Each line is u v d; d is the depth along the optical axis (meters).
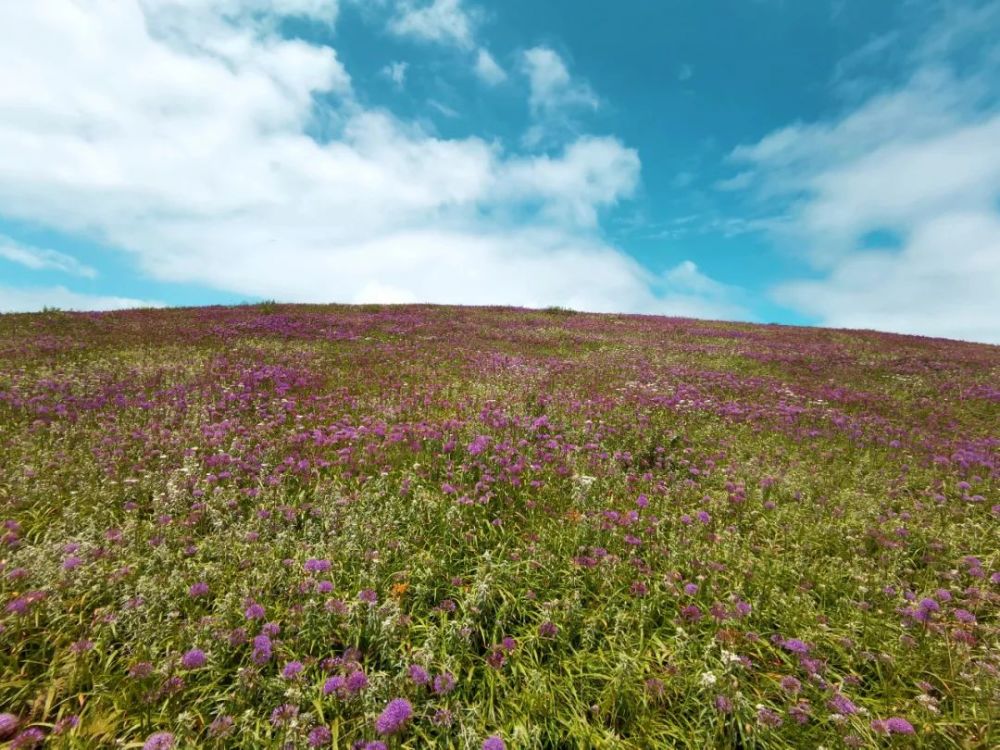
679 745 3.86
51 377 12.61
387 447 8.73
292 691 3.68
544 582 5.39
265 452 8.26
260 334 21.47
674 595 5.23
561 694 4.09
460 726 3.66
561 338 25.61
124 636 4.45
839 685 4.19
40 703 3.75
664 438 10.19
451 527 6.12
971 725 3.94
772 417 13.01
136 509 6.58
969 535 6.98
